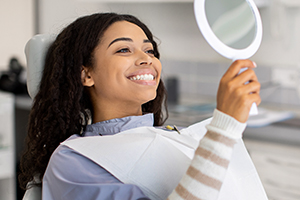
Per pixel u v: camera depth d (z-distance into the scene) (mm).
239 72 835
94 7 3352
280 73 2744
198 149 827
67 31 1203
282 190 2326
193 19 3008
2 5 3395
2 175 2701
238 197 1064
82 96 1207
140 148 999
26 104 2881
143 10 3211
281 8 2621
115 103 1172
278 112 2607
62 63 1183
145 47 1178
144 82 1120
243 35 909
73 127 1189
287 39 2682
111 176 958
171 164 1001
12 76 3137
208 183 800
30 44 1234
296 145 2371
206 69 3020
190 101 2943
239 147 1161
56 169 983
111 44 1137
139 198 886
